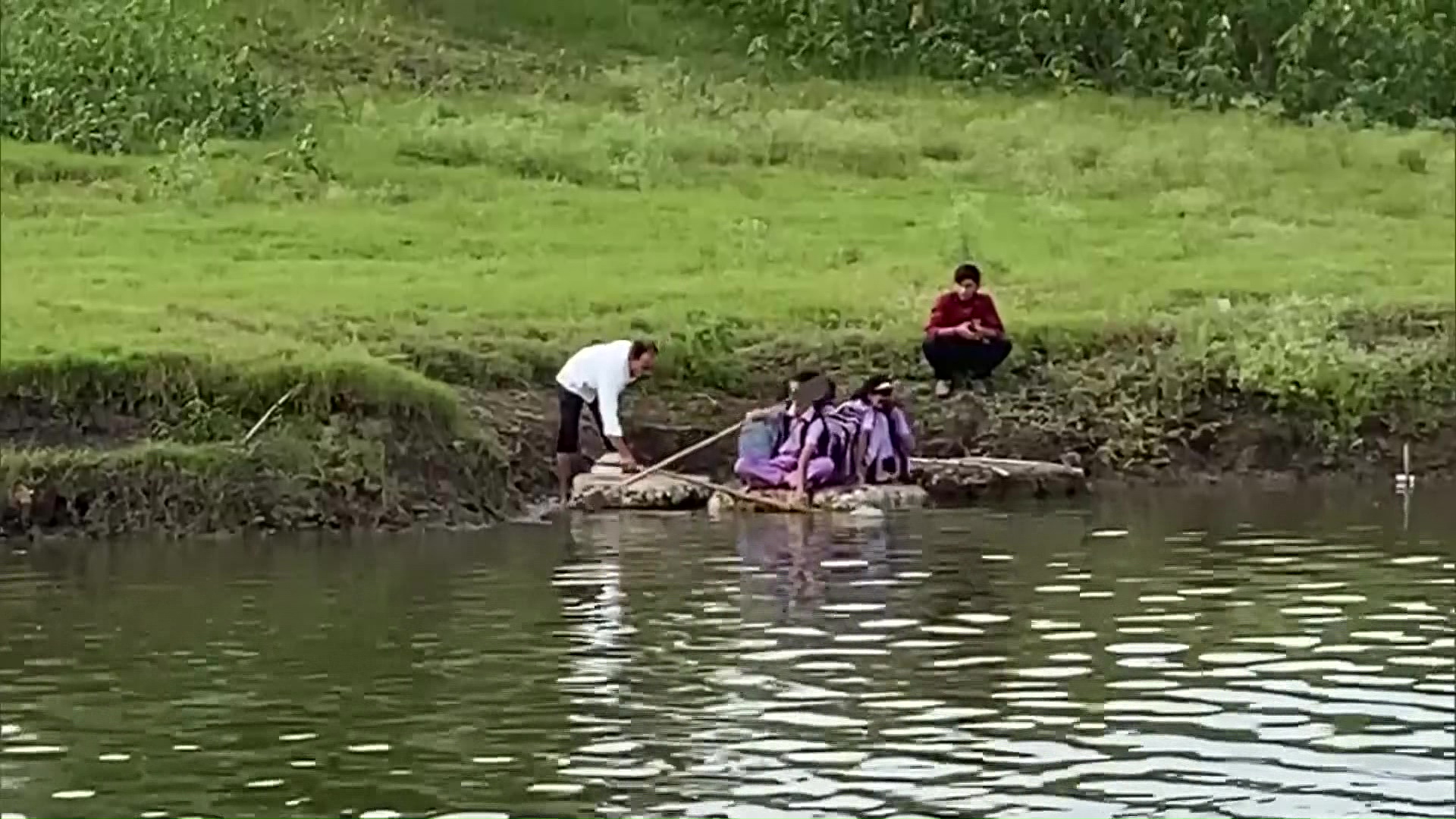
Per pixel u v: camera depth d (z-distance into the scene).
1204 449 22.66
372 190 29.80
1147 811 9.92
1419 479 22.55
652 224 28.80
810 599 15.10
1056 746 11.02
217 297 23.75
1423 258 28.62
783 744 11.12
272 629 14.23
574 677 12.66
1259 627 13.93
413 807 10.12
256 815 10.03
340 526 19.06
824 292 25.20
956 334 22.73
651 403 22.12
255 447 19.30
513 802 10.19
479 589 15.70
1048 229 29.61
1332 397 23.05
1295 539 17.91
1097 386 22.98
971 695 12.13
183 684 12.60
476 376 21.84
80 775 10.69
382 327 22.62
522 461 20.84
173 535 18.59
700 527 18.98
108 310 22.45
